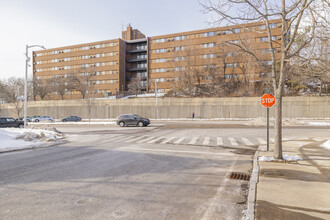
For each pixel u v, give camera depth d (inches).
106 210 159.8
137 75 2573.8
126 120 1017.5
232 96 1668.3
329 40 283.9
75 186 213.3
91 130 877.8
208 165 299.9
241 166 294.5
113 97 2236.7
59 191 199.6
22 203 172.7
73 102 1866.4
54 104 1919.3
